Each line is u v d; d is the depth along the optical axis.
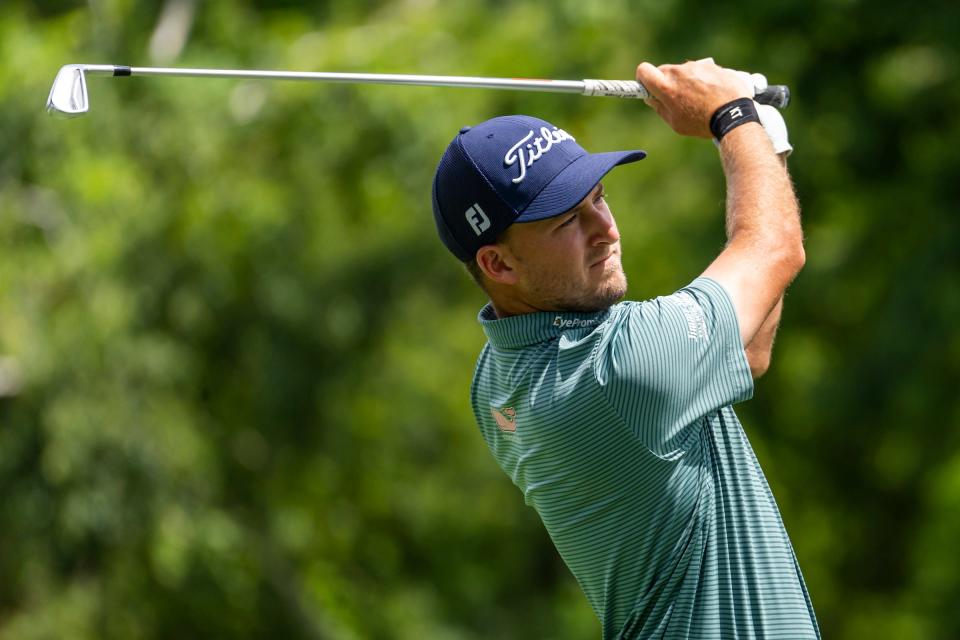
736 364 10.71
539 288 11.09
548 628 54.56
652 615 10.92
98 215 33.53
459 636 51.62
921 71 42.81
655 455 10.63
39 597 32.34
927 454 44.97
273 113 39.09
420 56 40.56
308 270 40.31
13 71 33.03
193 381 37.97
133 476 33.16
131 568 33.50
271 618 41.09
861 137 42.81
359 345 42.84
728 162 11.52
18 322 31.30
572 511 11.03
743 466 10.97
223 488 39.97
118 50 36.75
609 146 42.91
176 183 37.22
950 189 42.66
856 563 49.38
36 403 31.52
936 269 41.88
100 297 32.50
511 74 41.47
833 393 44.62
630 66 42.59
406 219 41.06
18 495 31.77
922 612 43.69
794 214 11.20
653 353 10.51
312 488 44.72
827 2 40.22
